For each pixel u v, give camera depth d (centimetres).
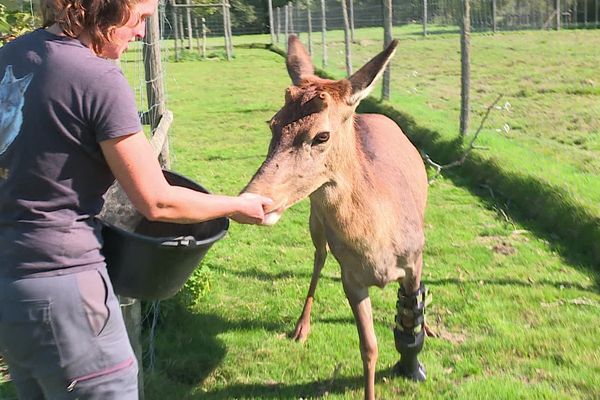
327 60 2433
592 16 3438
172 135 1400
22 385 258
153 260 270
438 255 682
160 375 477
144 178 241
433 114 1308
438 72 2072
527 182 829
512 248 695
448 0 3447
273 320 562
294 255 712
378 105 1445
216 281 640
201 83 2303
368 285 404
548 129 1194
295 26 3766
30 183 235
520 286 602
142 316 541
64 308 237
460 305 567
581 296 580
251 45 3909
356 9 3600
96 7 239
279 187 334
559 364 475
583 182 806
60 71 233
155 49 616
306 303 536
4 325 240
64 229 238
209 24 4922
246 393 459
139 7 250
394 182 409
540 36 3053
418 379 461
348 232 380
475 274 632
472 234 739
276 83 2248
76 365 243
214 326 552
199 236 309
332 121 350
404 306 436
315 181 350
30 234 236
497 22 3581
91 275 243
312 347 514
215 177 1062
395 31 3597
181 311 561
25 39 246
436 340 514
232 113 1666
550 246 695
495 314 550
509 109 1387
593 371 464
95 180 245
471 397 436
